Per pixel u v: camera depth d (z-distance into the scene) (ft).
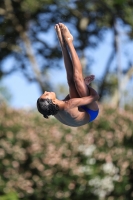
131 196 184.65
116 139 183.73
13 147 179.42
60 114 86.89
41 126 184.96
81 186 179.52
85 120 87.97
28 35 316.81
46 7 308.40
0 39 311.47
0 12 304.91
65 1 307.58
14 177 178.91
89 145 181.37
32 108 204.54
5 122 184.34
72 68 87.81
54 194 178.09
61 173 178.60
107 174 181.27
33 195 179.11
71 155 179.52
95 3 312.29
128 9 299.38
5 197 175.63
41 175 178.09
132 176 185.16
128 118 192.24
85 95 86.17
